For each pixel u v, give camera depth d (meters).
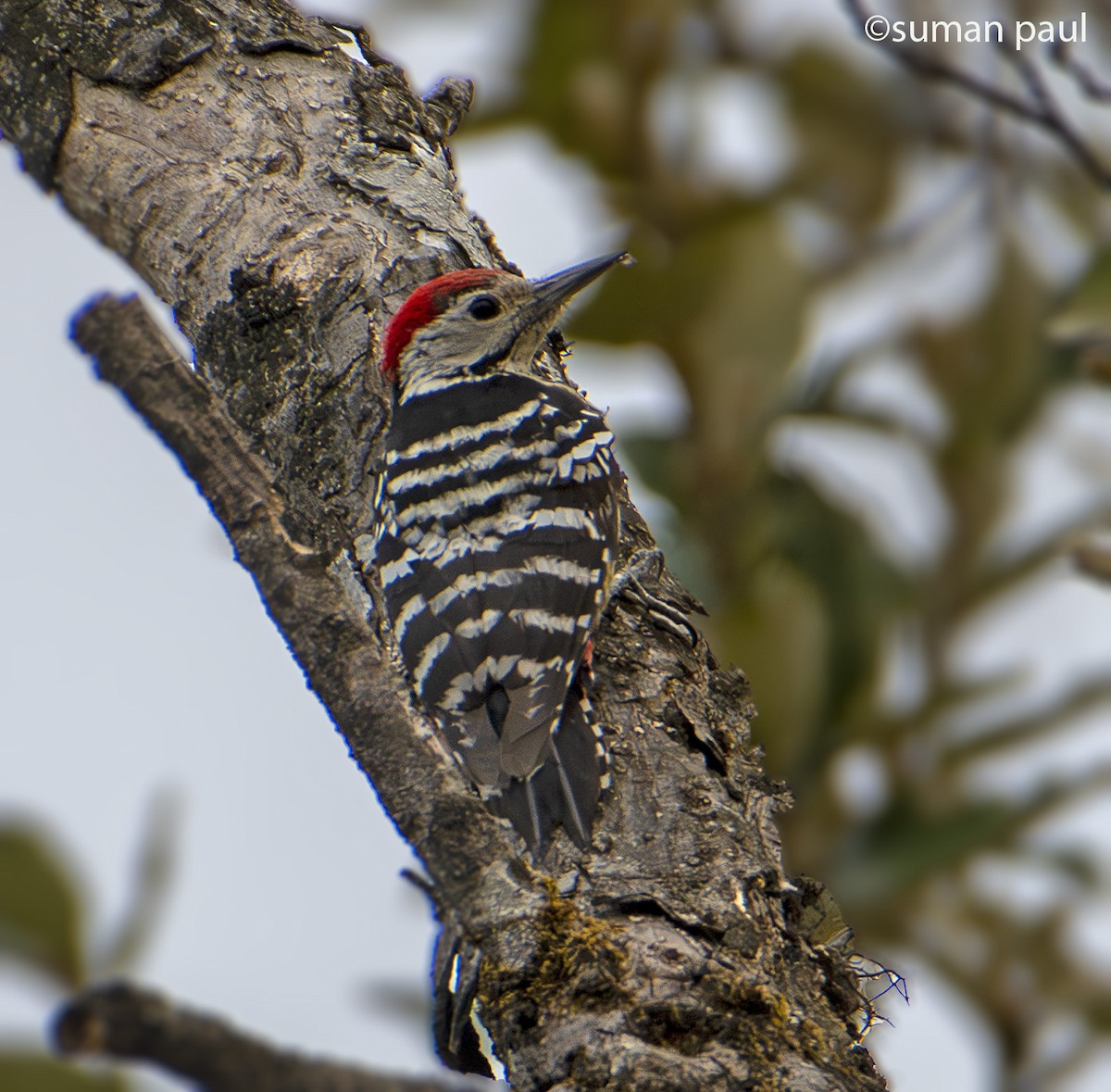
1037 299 13.10
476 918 6.66
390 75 11.14
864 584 12.37
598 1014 6.58
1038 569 12.98
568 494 9.60
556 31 13.36
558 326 11.89
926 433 13.22
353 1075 4.47
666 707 8.51
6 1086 9.61
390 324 10.08
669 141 13.59
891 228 13.74
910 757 12.53
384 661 6.75
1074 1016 12.80
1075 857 12.66
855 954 8.08
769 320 11.76
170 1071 4.45
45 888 9.65
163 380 6.95
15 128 10.67
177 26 10.63
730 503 11.91
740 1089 6.46
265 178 10.34
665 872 7.41
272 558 6.83
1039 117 10.88
